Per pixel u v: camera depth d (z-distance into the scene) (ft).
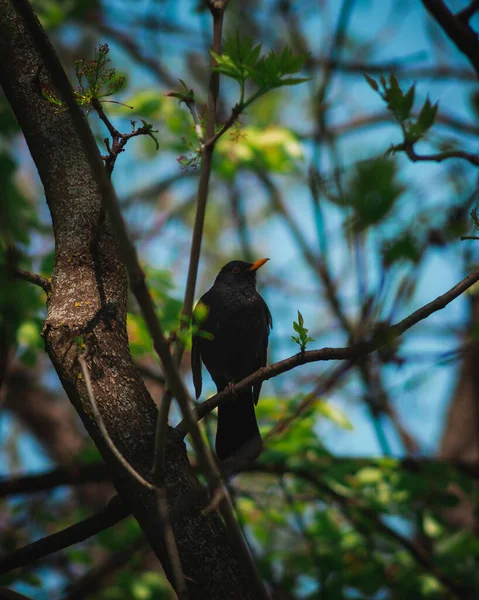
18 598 19.61
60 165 18.67
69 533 18.83
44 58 13.46
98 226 18.11
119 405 16.61
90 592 32.22
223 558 15.92
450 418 46.06
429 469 33.35
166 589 37.27
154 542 15.96
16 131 36.52
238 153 40.68
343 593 33.40
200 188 16.08
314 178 13.33
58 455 52.85
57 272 18.08
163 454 15.01
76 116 13.62
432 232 16.44
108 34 61.41
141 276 13.56
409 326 17.35
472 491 32.91
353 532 35.63
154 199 59.26
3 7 19.49
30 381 53.78
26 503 38.24
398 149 21.21
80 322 17.24
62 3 55.01
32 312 32.24
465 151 21.44
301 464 33.01
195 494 15.52
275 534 39.88
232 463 22.36
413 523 34.99
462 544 33.22
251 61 15.29
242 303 32.83
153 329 13.62
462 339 30.01
